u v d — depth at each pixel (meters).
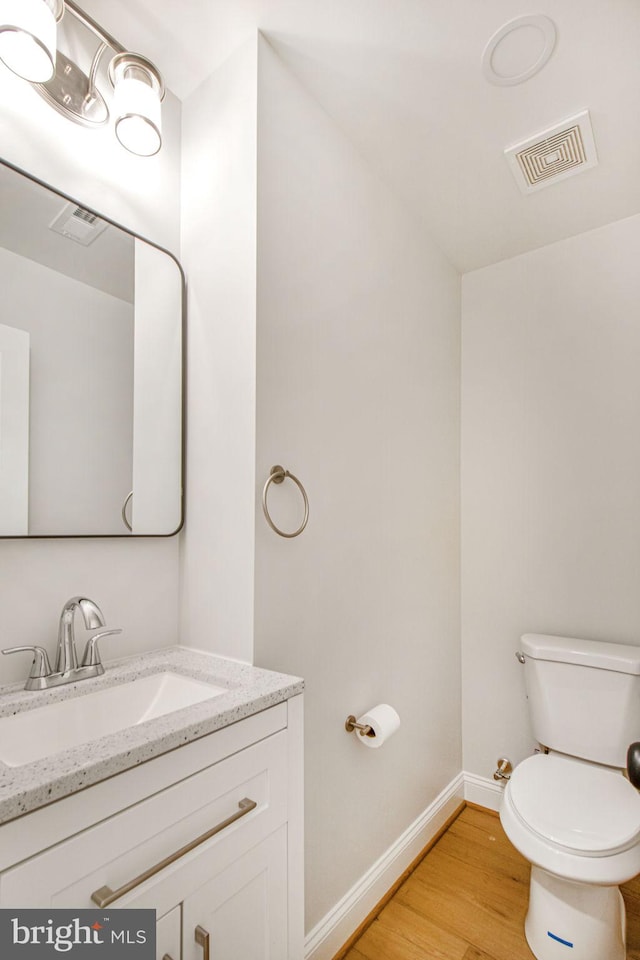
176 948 0.75
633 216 1.94
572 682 1.74
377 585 1.63
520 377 2.17
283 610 1.24
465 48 1.26
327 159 1.47
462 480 2.28
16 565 1.05
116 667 1.15
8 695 0.97
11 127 1.06
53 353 1.12
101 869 0.67
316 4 1.15
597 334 2.00
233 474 1.23
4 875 0.58
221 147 1.31
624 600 1.87
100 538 1.19
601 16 1.16
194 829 0.79
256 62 1.23
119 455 1.23
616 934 1.31
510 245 2.13
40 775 0.63
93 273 1.20
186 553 1.35
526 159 1.64
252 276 1.21
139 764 0.72
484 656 2.17
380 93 1.40
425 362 2.00
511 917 1.50
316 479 1.38
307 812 1.27
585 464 1.99
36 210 1.10
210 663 1.18
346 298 1.53
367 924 1.46
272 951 0.93
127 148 1.16
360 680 1.52
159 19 1.20
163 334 1.34
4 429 1.03
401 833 1.70
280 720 0.99
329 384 1.44
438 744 1.99
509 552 2.14
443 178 1.73
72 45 1.18
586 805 1.35
